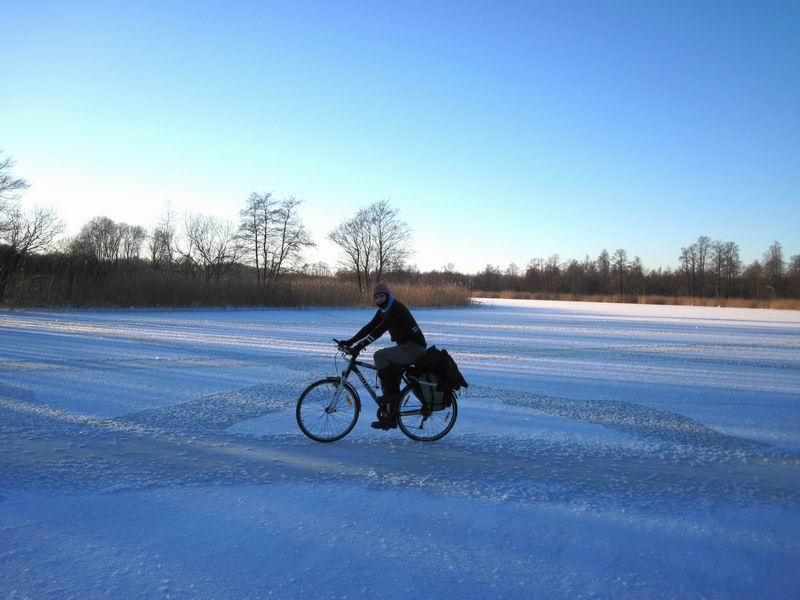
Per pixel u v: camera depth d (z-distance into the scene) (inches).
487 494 183.2
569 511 170.6
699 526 162.1
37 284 1325.0
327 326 913.5
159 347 573.3
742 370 496.1
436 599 120.4
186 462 209.3
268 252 2041.1
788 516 170.9
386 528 155.3
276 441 240.7
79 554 136.4
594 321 1279.5
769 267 3986.2
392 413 244.7
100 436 241.0
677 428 277.6
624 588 127.1
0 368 419.8
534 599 121.6
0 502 167.0
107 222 2605.8
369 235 2532.0
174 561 133.9
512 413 304.0
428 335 805.9
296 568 132.0
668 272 4547.2
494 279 5073.8
